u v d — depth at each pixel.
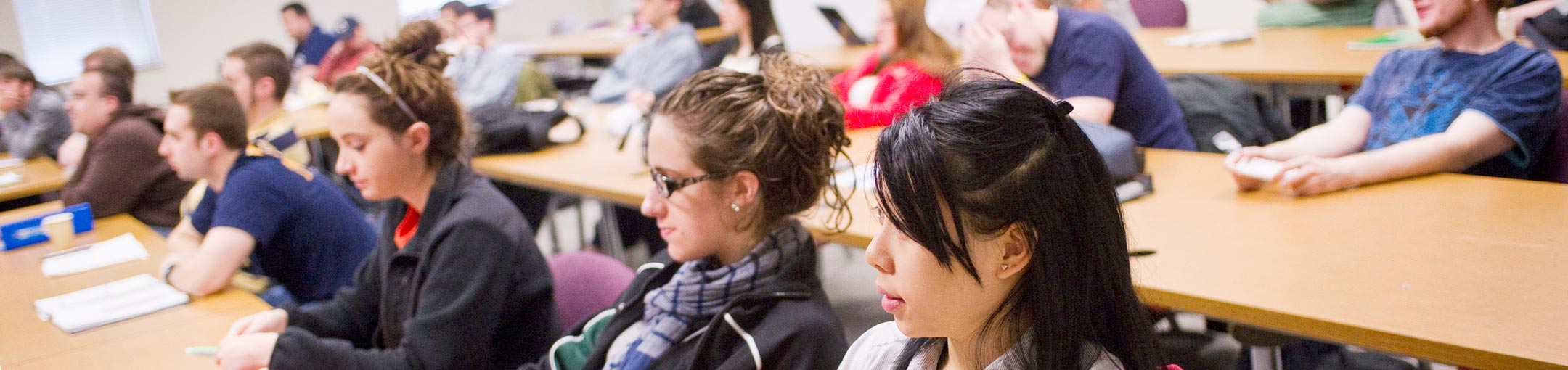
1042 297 0.78
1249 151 2.11
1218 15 5.58
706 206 1.38
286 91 3.75
